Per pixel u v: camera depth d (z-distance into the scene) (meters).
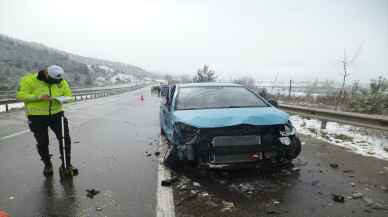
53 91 4.82
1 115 14.70
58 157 6.00
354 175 4.66
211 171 4.85
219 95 5.90
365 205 3.60
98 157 5.95
